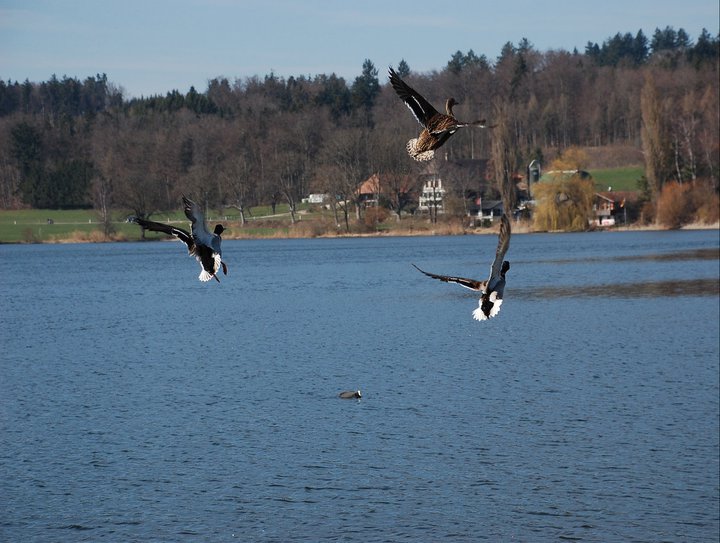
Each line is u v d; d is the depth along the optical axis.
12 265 121.88
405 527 25.19
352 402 37.22
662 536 24.61
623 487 27.62
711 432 32.38
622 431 32.69
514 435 32.44
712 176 170.38
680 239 143.88
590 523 25.31
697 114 193.25
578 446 31.11
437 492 27.41
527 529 25.03
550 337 52.75
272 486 27.95
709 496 26.94
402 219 180.62
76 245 179.25
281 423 34.28
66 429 33.72
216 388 40.09
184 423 34.41
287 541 24.48
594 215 169.25
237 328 58.81
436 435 32.53
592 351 47.81
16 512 26.19
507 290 78.81
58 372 44.19
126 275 104.06
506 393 38.34
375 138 176.25
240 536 24.73
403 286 85.12
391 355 47.56
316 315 64.81
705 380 40.16
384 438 32.25
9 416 35.56
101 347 51.88
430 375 42.19
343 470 29.23
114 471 29.25
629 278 86.50
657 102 165.25
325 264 112.88
